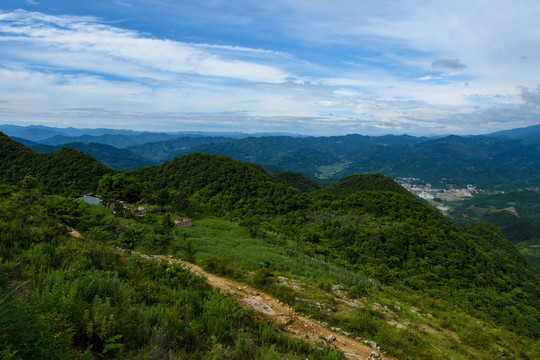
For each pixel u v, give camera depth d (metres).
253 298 12.12
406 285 29.94
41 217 14.36
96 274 7.72
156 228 23.30
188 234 25.97
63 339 4.07
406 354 9.86
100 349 4.97
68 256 9.08
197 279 10.80
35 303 5.04
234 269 15.61
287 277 17.48
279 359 6.54
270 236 34.34
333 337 9.80
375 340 10.39
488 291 31.75
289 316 10.89
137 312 6.38
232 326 7.78
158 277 10.36
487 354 11.92
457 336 13.58
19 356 3.42
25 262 7.73
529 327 23.84
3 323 3.61
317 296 14.17
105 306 5.67
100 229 17.95
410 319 14.41
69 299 5.14
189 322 6.94
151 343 5.32
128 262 11.46
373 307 14.71
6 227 9.88
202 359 5.56
